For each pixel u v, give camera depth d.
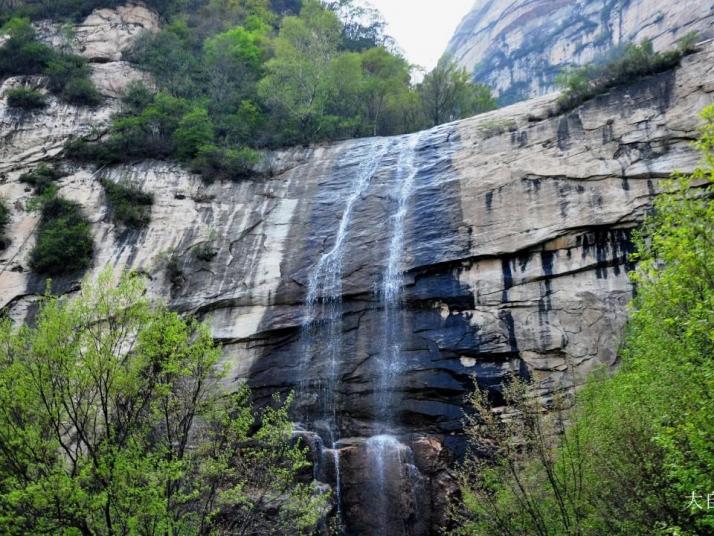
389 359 21.50
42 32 38.50
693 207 11.19
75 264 24.94
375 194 26.25
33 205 26.47
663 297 11.63
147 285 24.45
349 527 18.19
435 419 20.09
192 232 26.17
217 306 23.75
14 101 31.09
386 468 18.84
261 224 26.36
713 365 10.28
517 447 13.02
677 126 21.47
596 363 19.02
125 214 26.36
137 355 12.90
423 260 22.66
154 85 35.56
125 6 41.69
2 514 10.42
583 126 23.30
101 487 11.08
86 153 29.22
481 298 21.42
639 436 11.20
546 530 11.09
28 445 11.02
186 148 29.44
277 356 22.42
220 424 14.26
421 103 38.00
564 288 20.50
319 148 30.38
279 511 14.78
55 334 11.85
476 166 24.70
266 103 33.75
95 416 12.06
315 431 20.83
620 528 11.05
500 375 19.91
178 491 12.26
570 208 21.53
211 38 41.81
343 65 35.06
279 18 53.28
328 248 24.78
